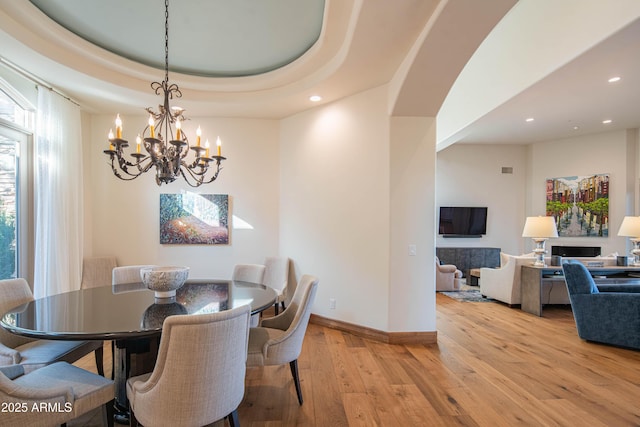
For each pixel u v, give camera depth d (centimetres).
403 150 361
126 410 209
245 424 213
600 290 397
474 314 494
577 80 438
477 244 855
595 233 729
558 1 401
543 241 525
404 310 360
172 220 471
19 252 357
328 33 287
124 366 211
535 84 448
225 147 480
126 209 469
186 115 469
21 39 281
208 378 155
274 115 470
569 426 213
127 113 461
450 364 308
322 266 423
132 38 319
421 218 362
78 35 312
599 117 611
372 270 374
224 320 155
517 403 241
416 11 236
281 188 484
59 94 381
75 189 410
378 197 370
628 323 346
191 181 478
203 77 398
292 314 272
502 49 515
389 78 349
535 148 827
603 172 721
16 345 234
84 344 239
